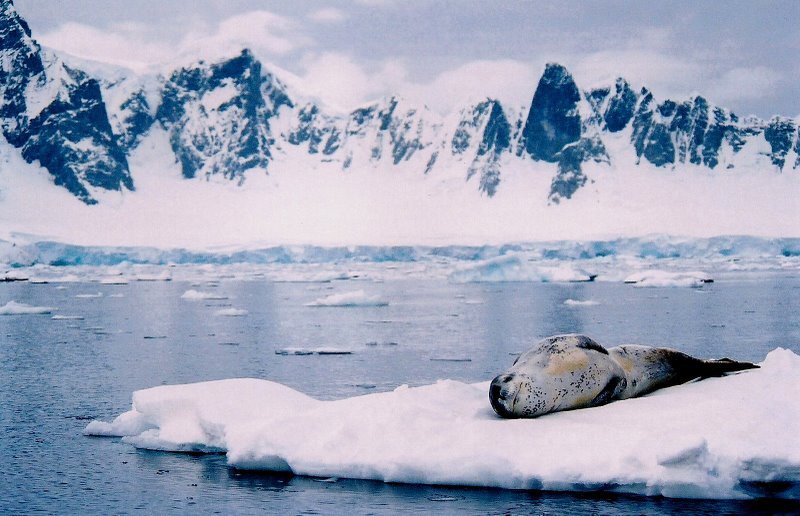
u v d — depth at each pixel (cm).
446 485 1059
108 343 3083
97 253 13025
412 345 2919
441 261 14425
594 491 1016
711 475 988
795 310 4303
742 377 1249
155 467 1189
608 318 3994
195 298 6275
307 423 1173
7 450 1300
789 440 1007
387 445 1106
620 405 1164
